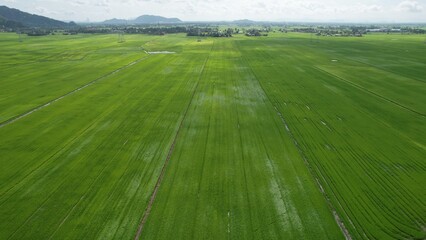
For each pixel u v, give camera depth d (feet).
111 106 150.92
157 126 125.49
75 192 81.46
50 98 164.55
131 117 135.74
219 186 83.82
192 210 74.13
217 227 68.59
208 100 160.45
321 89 182.91
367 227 69.10
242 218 71.41
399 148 106.63
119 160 98.27
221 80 205.67
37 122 130.52
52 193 81.00
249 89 183.01
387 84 195.21
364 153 103.04
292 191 81.76
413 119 134.10
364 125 127.13
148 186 83.92
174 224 69.46
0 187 83.82
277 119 133.59
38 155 101.71
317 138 114.42
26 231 67.51
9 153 102.99
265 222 70.18
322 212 73.67
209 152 103.30
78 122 130.31
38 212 73.61
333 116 137.39
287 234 66.69
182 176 88.79
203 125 126.62
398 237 66.39
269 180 86.79
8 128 124.06
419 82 200.03
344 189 82.99
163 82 199.31
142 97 165.58
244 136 115.96
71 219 71.20
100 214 72.84
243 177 88.28
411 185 84.99
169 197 79.05
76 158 99.60
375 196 80.12
